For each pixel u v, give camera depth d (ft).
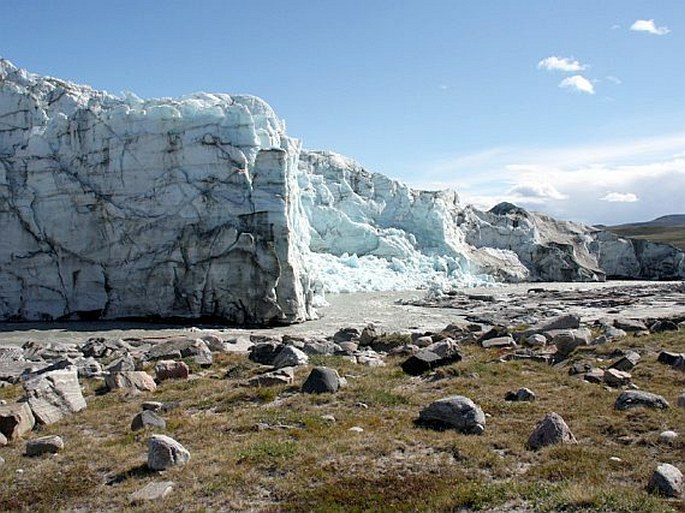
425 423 44.06
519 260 288.10
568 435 39.06
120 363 73.36
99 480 37.58
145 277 140.36
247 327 130.62
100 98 165.68
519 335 82.58
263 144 160.97
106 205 143.02
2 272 142.31
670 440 37.60
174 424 47.21
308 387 54.29
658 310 143.43
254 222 137.49
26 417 48.57
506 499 30.78
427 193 277.23
